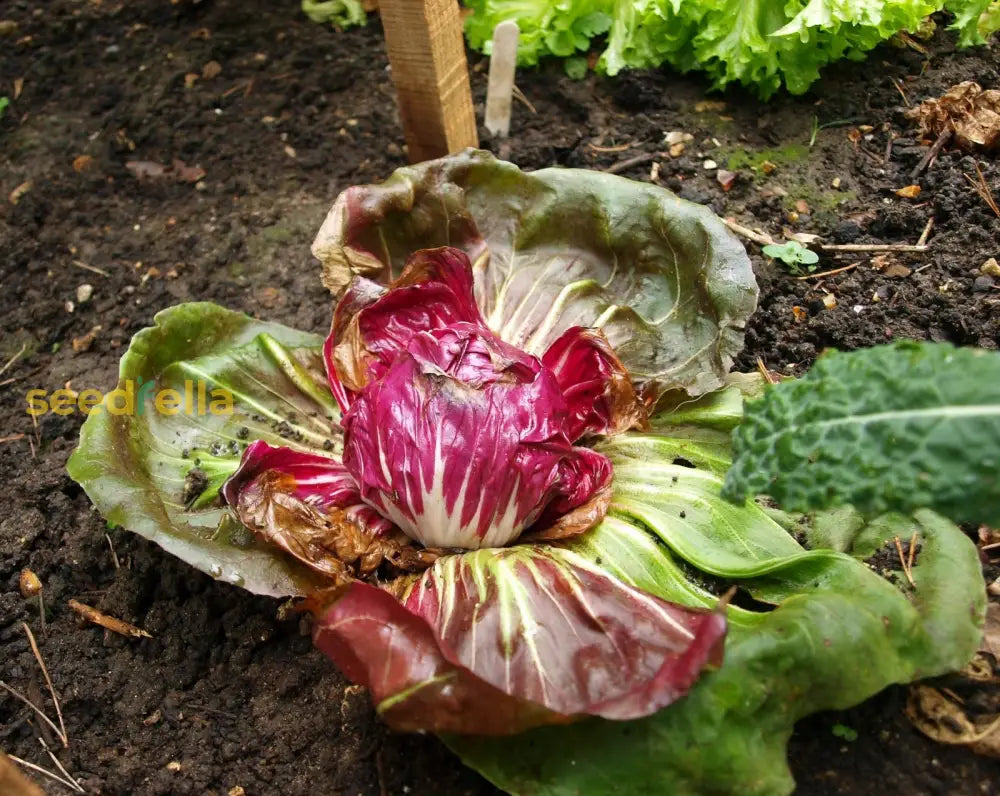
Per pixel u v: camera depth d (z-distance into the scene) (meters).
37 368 0.67
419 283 0.51
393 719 0.38
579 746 0.39
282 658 0.50
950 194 0.65
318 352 0.56
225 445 0.52
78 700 0.50
